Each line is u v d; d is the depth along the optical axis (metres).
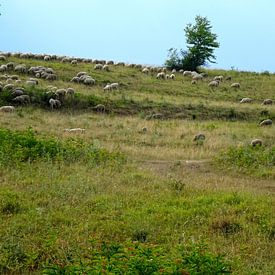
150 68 48.34
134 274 7.82
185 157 22.66
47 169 17.02
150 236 11.39
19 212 12.76
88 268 7.97
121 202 13.89
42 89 34.50
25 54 47.19
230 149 22.33
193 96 40.56
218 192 15.59
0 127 25.11
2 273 9.62
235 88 44.53
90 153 19.67
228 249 10.94
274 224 12.41
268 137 28.48
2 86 34.00
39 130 26.41
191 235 11.64
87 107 33.97
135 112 34.34
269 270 9.94
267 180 18.56
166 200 14.32
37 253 10.09
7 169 16.64
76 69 43.88
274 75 51.41
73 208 13.12
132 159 21.03
